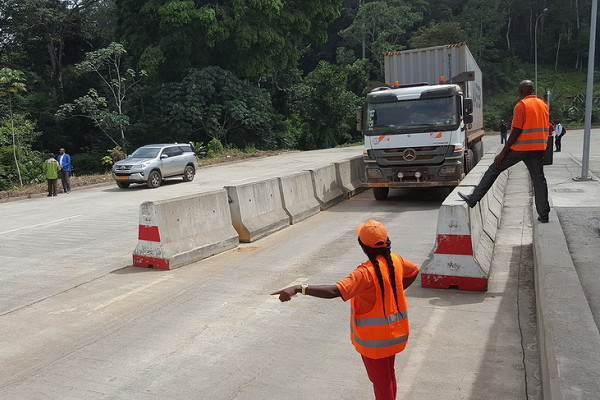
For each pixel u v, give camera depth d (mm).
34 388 4289
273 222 10492
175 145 22109
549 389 3176
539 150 7219
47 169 19344
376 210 12672
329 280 6984
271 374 4379
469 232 6336
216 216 9125
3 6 41312
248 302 6234
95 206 15648
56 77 43312
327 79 50625
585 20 91688
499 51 89312
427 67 15898
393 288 3078
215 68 39406
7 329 5668
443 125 12422
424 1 86875
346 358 4629
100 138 40125
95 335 5398
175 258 7922
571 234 7812
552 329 3844
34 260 8805
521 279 6645
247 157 35562
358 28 71875
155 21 39312
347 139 54531
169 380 4348
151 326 5590
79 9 45281
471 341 4855
